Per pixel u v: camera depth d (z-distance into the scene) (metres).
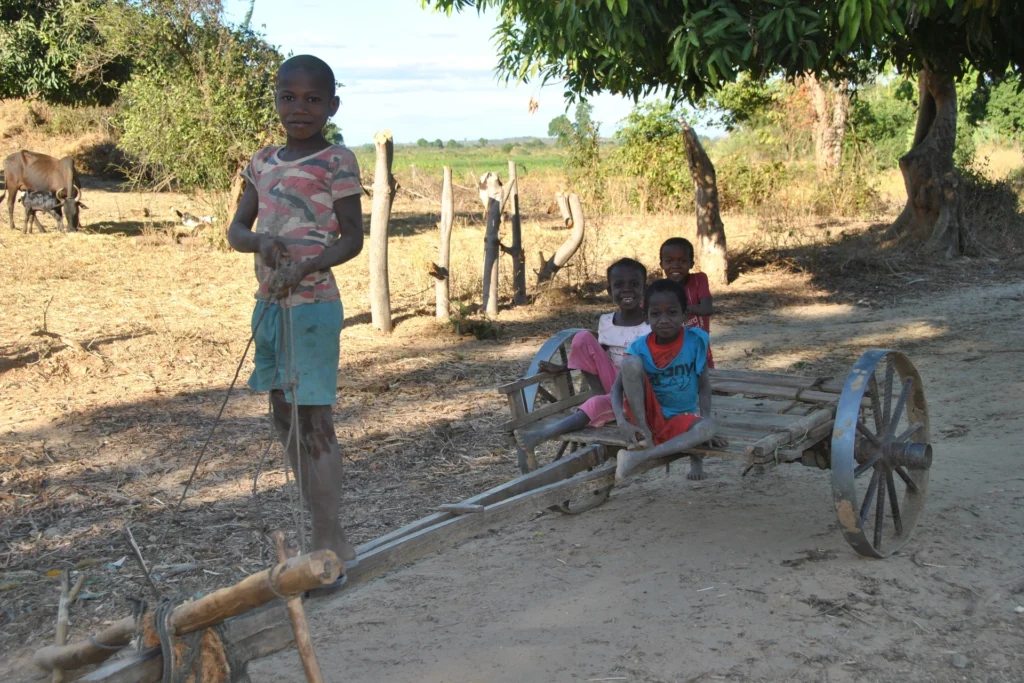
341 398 8.18
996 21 7.86
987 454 6.29
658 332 4.77
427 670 3.82
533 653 3.91
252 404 7.95
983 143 34.91
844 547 4.88
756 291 13.59
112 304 11.77
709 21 6.78
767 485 5.97
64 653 3.16
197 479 6.14
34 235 16.64
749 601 4.30
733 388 5.45
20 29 19.91
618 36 7.00
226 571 4.79
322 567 2.54
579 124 23.25
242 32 16.98
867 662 3.76
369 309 11.98
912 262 14.91
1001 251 15.75
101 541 5.18
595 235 17.48
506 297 12.81
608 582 4.58
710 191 14.06
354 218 3.33
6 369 8.80
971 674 3.66
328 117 3.41
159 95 16.56
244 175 3.48
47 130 31.34
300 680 3.78
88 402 7.91
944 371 8.77
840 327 11.16
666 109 22.62
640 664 3.79
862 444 4.74
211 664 2.87
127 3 16.77
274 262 3.17
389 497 5.86
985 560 4.65
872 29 6.54
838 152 25.84
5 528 5.36
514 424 5.18
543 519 5.51
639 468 4.59
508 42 12.23
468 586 4.61
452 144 168.12
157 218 19.75
